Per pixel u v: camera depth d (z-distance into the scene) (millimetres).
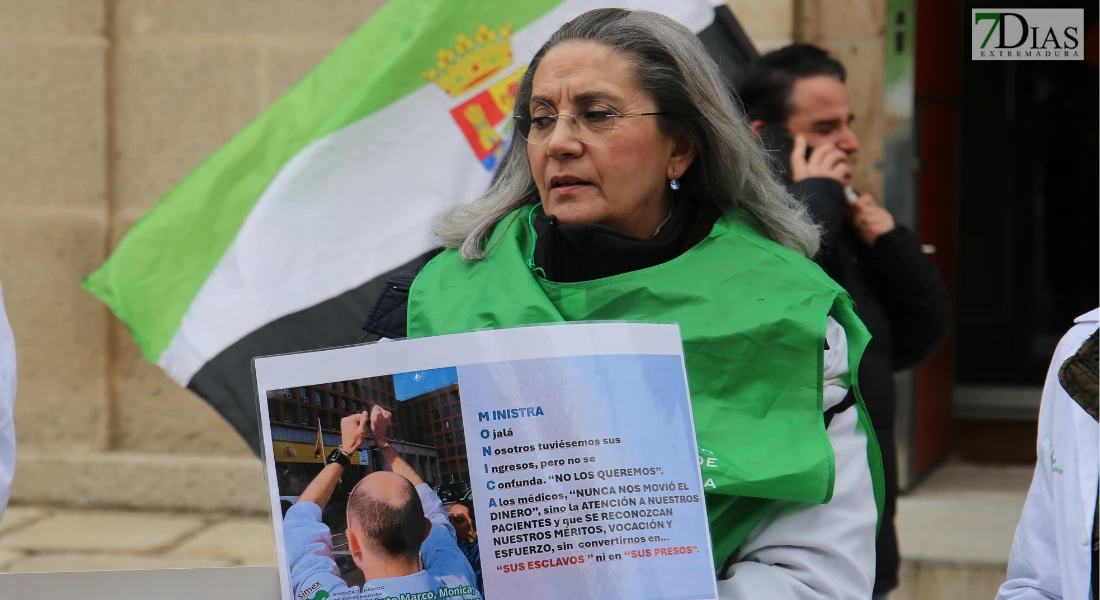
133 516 4473
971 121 8328
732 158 1569
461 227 1675
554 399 1229
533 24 2488
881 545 2146
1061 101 8227
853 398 1518
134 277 2396
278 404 1229
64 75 4500
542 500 1212
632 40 1514
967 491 4672
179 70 4477
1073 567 1490
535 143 1539
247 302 2387
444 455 1215
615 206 1509
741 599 1344
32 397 4582
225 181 2424
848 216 2404
